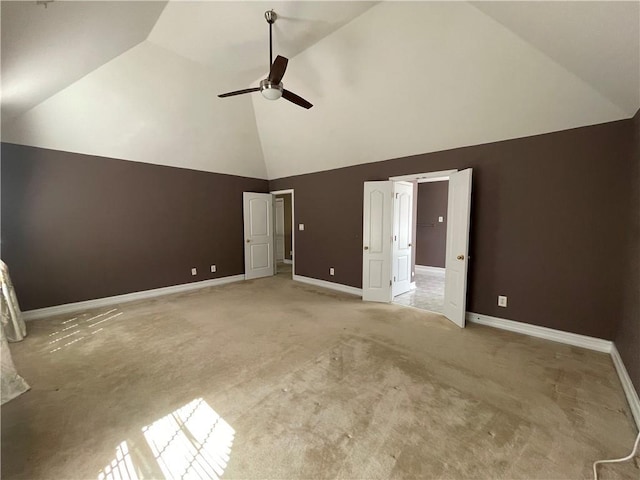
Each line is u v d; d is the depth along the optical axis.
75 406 1.90
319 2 2.37
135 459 1.49
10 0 1.36
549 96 2.57
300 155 5.06
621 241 2.54
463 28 2.37
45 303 3.65
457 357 2.57
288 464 1.46
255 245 6.00
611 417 1.79
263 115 4.59
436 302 4.32
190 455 1.52
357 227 4.70
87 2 1.71
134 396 2.01
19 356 2.58
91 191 3.96
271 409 1.87
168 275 4.81
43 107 3.18
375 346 2.79
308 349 2.73
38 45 1.92
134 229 4.39
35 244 3.56
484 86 2.75
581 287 2.77
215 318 3.58
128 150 4.16
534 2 1.67
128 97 3.48
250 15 2.50
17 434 1.65
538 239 2.98
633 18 1.40
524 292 3.10
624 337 2.30
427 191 6.70
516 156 3.07
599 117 2.55
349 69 3.16
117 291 4.25
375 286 4.37
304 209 5.53
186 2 2.31
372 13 2.51
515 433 1.66
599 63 1.96
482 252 3.36
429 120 3.36
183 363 2.46
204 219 5.25
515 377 2.24
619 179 2.53
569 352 2.66
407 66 2.88
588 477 1.38
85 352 2.66
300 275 5.73
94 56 2.65
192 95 3.82
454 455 1.51
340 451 1.54
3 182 3.34
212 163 5.14
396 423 1.74
